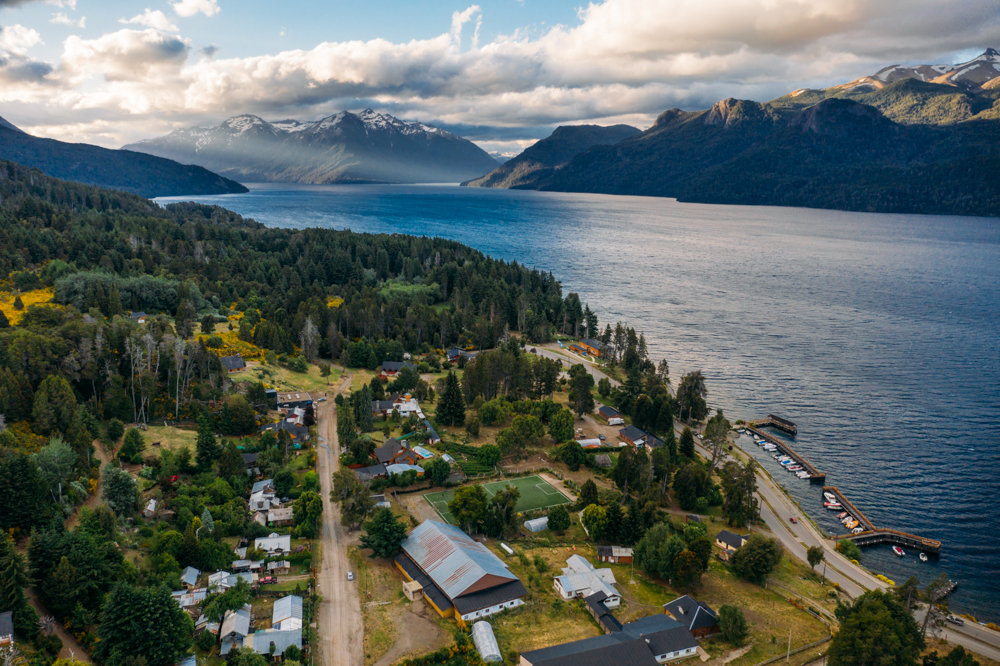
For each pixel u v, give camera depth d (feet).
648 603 298.15
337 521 347.36
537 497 400.26
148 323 582.35
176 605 234.38
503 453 452.35
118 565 254.88
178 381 454.40
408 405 517.55
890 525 421.59
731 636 268.62
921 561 385.70
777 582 329.72
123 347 471.62
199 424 407.23
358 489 343.26
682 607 284.61
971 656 257.96
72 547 244.01
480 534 350.84
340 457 422.00
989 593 357.20
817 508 439.63
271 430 428.15
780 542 379.76
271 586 282.15
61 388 381.60
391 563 312.71
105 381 438.40
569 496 403.34
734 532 383.24
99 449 374.02
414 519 355.15
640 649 244.22
